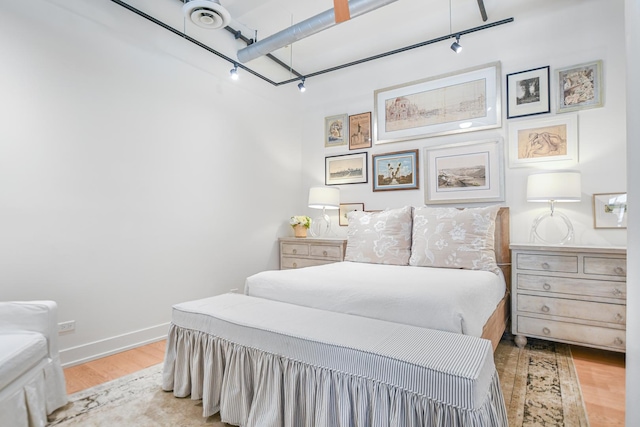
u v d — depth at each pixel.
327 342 1.41
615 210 2.72
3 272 2.07
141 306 2.75
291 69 4.17
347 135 4.16
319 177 4.40
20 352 1.53
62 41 2.33
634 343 0.96
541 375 2.12
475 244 2.65
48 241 2.25
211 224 3.34
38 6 2.22
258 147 3.90
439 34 3.49
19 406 1.52
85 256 2.42
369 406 1.30
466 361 1.23
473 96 3.35
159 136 2.90
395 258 2.96
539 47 3.04
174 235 3.00
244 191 3.71
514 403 1.79
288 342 1.50
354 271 2.50
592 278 2.32
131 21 2.72
